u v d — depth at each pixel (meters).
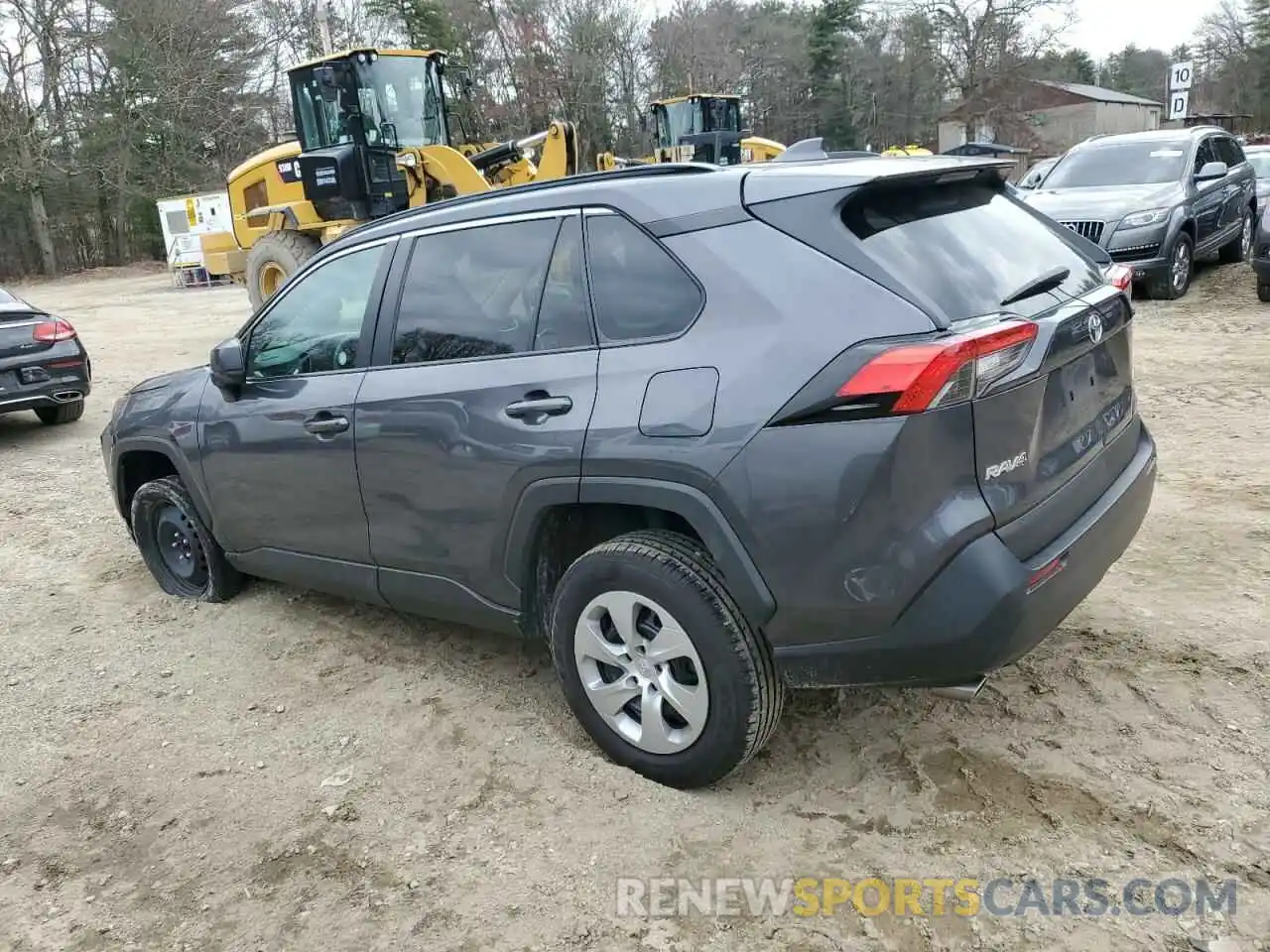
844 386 2.51
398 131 13.12
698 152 19.30
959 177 3.08
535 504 3.10
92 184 43.56
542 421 3.05
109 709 3.87
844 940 2.46
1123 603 4.09
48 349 8.58
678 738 3.00
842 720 3.40
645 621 3.03
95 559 5.59
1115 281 3.32
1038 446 2.75
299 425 3.82
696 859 2.78
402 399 3.46
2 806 3.28
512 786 3.16
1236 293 11.38
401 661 4.09
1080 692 3.45
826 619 2.65
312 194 12.94
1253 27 72.19
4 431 9.34
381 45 47.91
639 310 2.95
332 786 3.24
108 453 4.95
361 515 3.71
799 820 2.91
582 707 3.23
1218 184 12.16
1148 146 12.05
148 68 42.44
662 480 2.80
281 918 2.68
